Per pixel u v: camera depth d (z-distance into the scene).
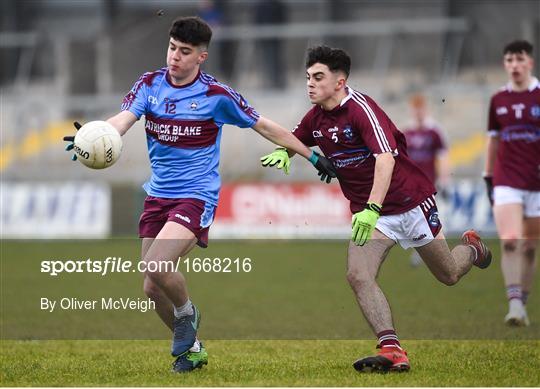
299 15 93.56
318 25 90.50
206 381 23.88
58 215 69.12
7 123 82.81
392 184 25.97
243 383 23.45
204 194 25.42
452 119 75.69
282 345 31.23
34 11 104.62
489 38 84.81
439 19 89.00
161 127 25.28
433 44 84.88
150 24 94.69
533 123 35.44
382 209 26.09
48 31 104.62
